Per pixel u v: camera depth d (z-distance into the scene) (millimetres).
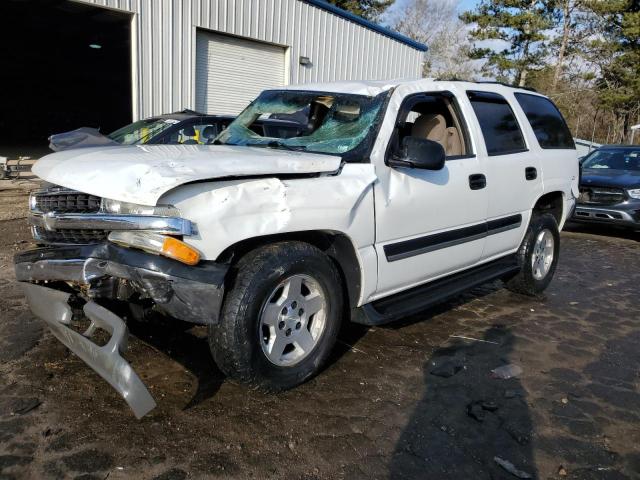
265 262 2971
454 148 4520
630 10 37531
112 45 22594
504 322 4828
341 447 2770
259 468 2561
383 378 3568
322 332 3354
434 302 4062
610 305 5516
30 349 3650
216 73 13211
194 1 12133
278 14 13930
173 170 2742
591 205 9641
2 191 9805
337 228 3268
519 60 37406
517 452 2820
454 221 4211
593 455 2828
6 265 5625
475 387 3521
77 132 7758
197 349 3758
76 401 3031
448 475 2598
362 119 3793
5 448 2592
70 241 3090
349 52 16078
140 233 2744
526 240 5316
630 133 40062
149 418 2904
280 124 4340
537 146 5336
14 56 24344
